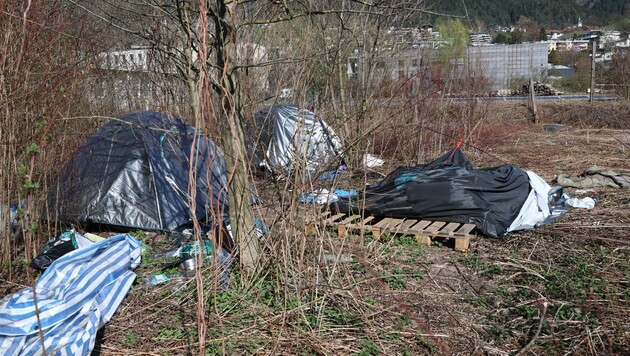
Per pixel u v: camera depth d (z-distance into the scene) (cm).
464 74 1259
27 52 532
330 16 824
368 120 885
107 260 473
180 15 435
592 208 727
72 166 632
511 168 678
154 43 509
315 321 428
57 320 385
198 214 655
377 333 415
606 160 1047
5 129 525
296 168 480
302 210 515
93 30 730
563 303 451
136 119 702
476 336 414
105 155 680
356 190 710
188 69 508
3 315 372
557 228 644
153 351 397
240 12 671
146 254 577
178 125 695
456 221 626
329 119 737
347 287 455
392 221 642
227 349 394
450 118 1142
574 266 530
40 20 580
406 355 388
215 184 680
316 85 703
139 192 659
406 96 997
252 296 462
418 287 498
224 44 461
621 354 381
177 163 679
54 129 568
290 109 830
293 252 489
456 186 629
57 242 554
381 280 500
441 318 442
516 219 648
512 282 511
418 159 957
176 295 479
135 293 487
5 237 527
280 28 784
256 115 801
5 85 521
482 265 546
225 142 477
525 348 384
